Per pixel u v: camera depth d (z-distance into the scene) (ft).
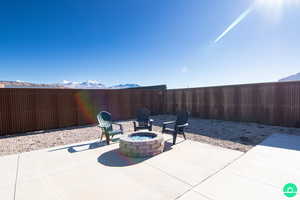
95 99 27.55
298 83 20.52
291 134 17.70
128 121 28.71
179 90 34.45
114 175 9.10
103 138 17.66
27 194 7.41
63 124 24.29
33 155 12.51
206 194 7.18
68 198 7.06
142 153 11.70
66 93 24.57
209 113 29.78
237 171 9.30
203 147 13.82
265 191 7.31
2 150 14.12
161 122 27.12
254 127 21.83
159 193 7.32
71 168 10.09
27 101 21.49
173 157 11.65
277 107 22.26
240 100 25.85
